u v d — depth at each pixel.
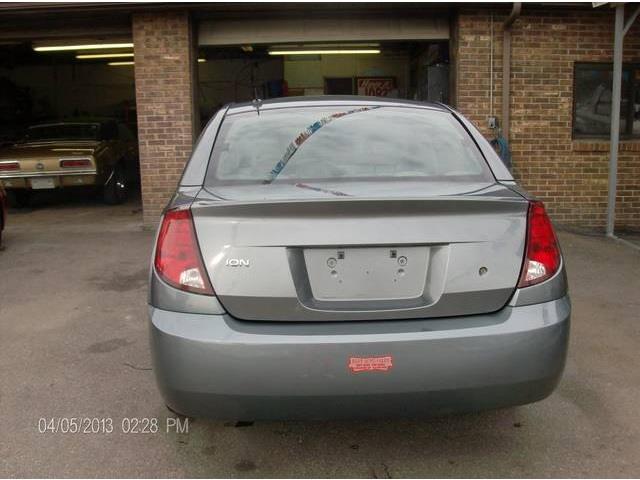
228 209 2.54
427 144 3.29
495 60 8.48
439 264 2.56
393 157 3.17
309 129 3.34
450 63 8.74
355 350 2.43
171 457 3.00
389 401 2.47
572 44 8.54
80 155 10.50
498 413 3.42
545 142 8.69
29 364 4.14
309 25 8.70
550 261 2.67
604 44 8.57
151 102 8.60
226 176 3.05
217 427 3.28
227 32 8.73
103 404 3.55
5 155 10.55
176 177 8.72
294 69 15.62
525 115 8.63
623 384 3.77
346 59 15.33
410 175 3.06
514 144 8.66
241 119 3.46
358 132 3.34
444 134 3.38
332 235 2.51
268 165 3.11
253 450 3.06
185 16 8.41
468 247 2.57
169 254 2.58
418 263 2.57
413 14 8.66
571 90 8.61
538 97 8.60
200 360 2.44
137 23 8.46
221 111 3.61
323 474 2.85
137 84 8.57
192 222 2.57
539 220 2.70
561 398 3.59
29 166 10.35
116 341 4.56
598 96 8.71
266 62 15.73
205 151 3.20
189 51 8.50
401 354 2.44
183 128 8.62
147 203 8.84
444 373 2.46
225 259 2.51
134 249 7.67
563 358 2.62
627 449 3.04
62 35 9.13
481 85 8.51
